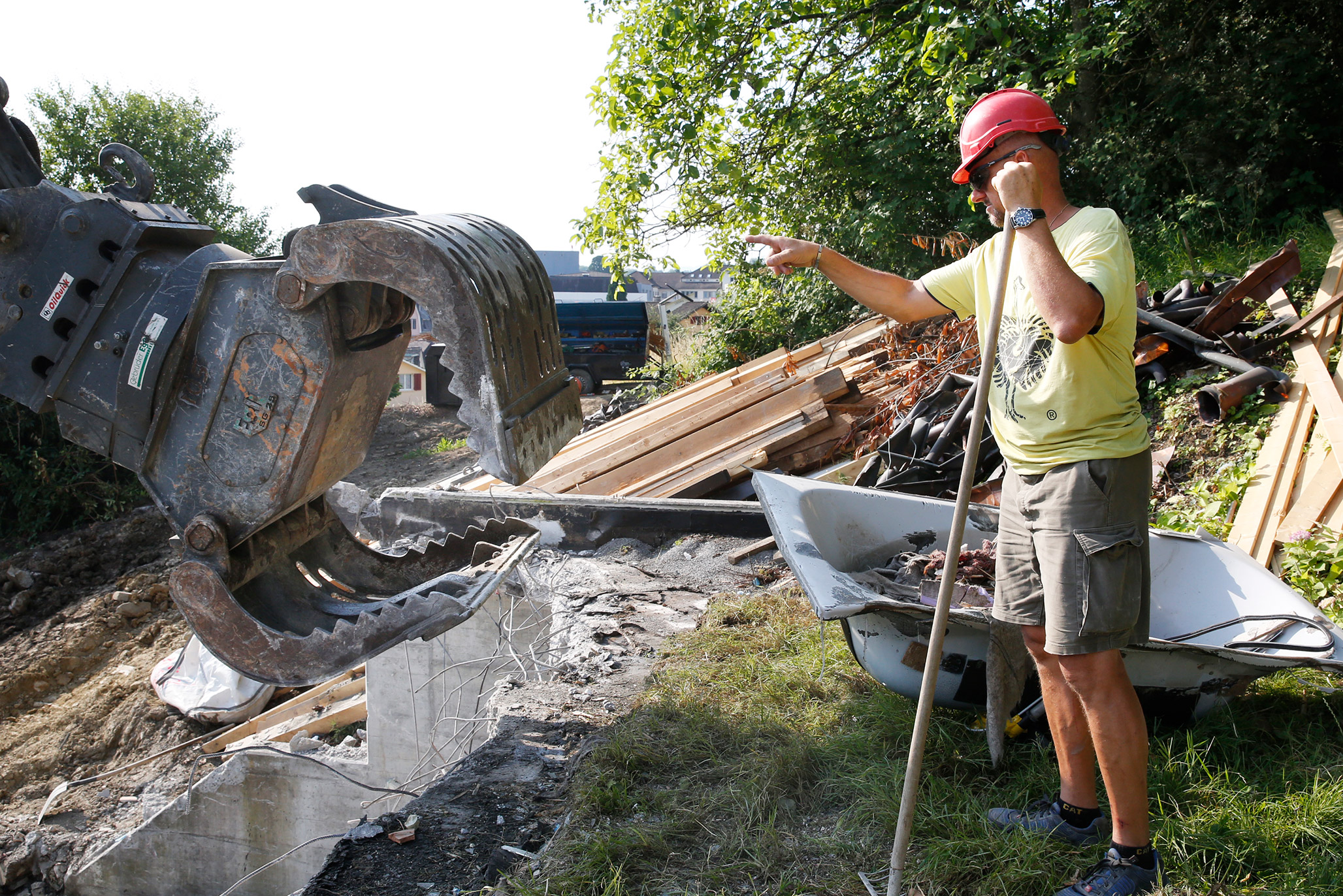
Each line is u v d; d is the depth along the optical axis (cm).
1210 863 227
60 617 1082
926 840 244
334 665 295
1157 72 1069
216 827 594
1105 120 1066
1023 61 943
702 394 955
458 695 590
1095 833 233
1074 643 204
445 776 311
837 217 1136
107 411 294
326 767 574
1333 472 459
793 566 289
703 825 264
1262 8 1024
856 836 253
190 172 1873
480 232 283
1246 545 453
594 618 484
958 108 934
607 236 1153
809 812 269
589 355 2138
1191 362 631
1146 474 209
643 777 294
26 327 295
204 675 857
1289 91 956
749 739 312
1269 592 327
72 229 289
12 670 980
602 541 639
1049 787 259
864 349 889
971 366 710
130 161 308
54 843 695
